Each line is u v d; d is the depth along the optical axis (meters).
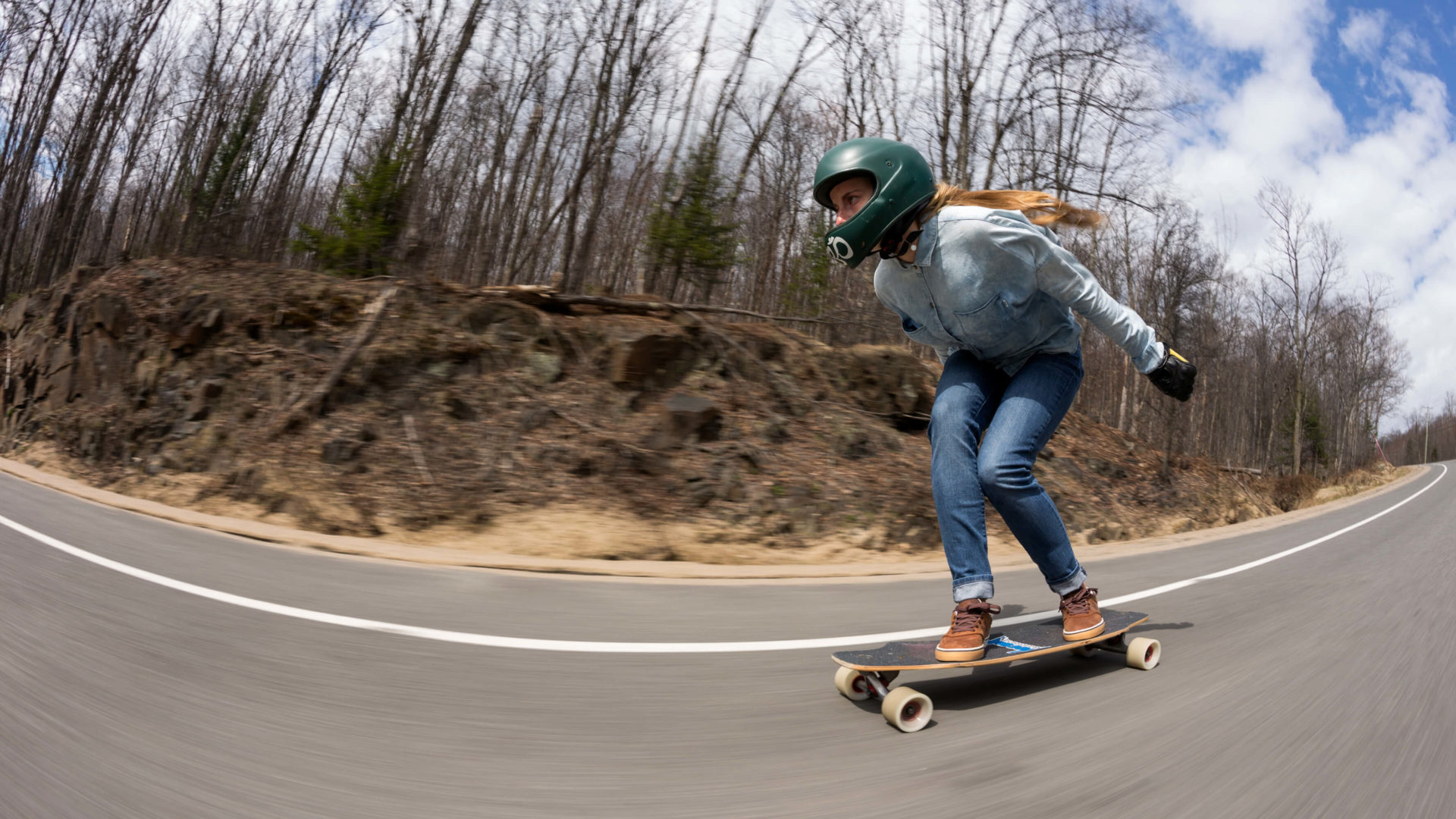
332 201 15.84
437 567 4.65
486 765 1.66
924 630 3.27
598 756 1.74
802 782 1.63
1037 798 1.55
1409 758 1.81
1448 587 4.76
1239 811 1.49
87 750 1.64
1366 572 5.58
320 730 1.83
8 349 15.02
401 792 1.50
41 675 2.13
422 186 15.17
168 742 1.71
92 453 10.52
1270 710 2.17
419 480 7.79
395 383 9.38
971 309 2.19
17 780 1.46
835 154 2.10
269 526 6.45
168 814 1.36
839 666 2.68
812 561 7.39
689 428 9.10
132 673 2.20
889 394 11.66
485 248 19.64
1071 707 2.18
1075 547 8.12
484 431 8.74
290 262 15.42
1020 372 2.42
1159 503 14.23
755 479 8.69
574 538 6.79
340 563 4.50
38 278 23.28
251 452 8.52
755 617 3.55
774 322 14.08
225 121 21.41
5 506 6.22
